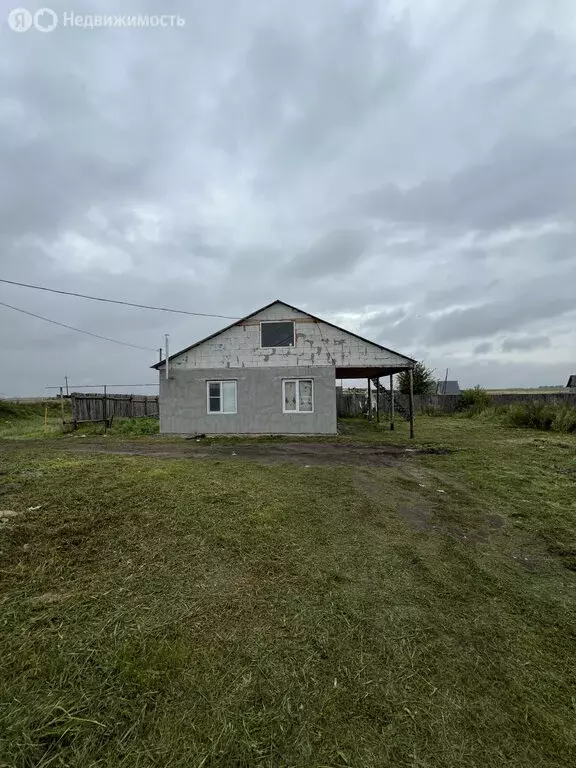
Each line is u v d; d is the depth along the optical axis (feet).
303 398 48.21
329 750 5.94
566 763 5.94
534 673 7.91
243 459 30.22
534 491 21.34
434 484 22.89
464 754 5.98
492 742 6.23
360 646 8.43
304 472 25.21
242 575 11.31
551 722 6.71
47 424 62.85
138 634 8.44
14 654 7.70
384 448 36.81
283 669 7.62
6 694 6.71
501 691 7.37
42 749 5.73
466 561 13.02
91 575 11.03
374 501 19.15
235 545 13.20
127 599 9.84
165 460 28.71
